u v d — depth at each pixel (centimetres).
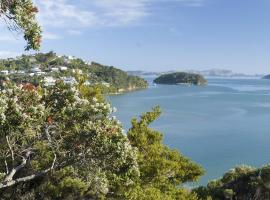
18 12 952
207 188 5438
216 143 9925
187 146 9481
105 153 1259
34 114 1184
